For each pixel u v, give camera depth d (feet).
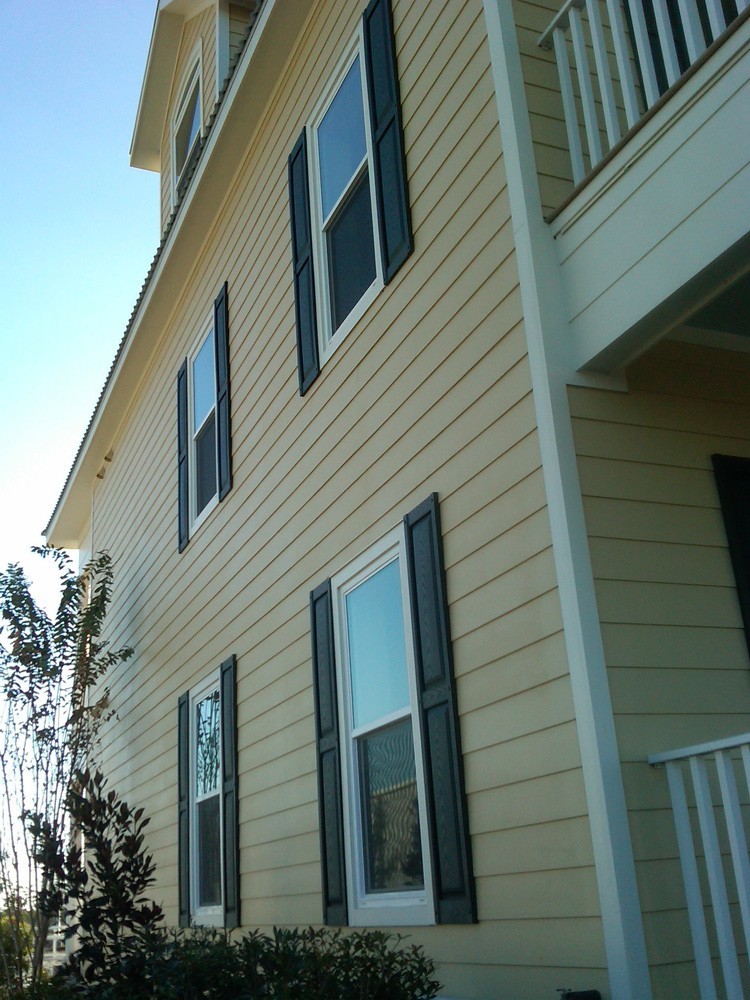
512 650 12.67
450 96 15.83
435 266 15.72
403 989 11.71
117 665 34.86
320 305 20.07
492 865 12.64
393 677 15.83
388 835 15.52
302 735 19.02
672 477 12.64
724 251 10.44
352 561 17.48
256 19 22.44
